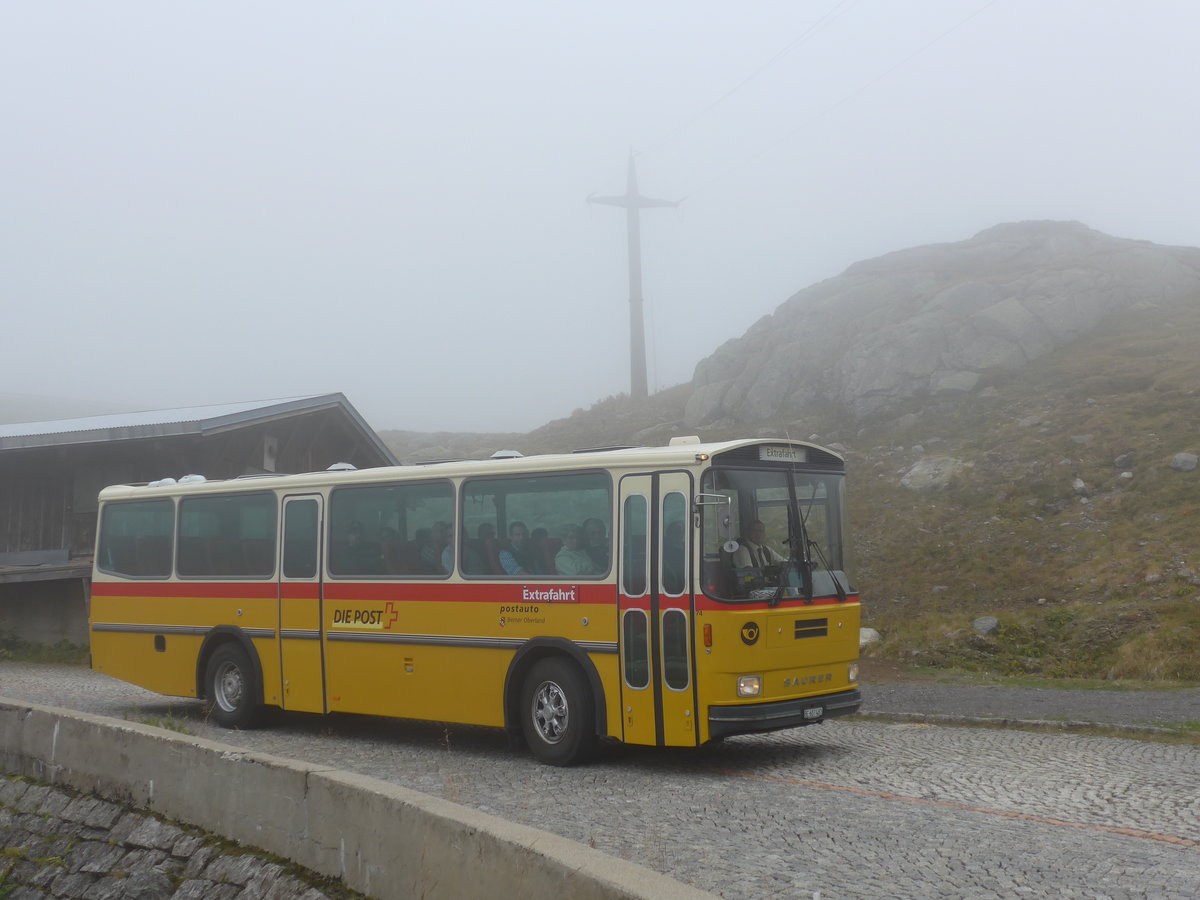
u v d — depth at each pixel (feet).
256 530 45.19
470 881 17.08
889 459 103.65
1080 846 23.12
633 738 32.99
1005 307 122.83
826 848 23.24
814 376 132.26
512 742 36.32
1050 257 142.61
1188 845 23.12
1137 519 75.20
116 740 30.14
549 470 36.09
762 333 149.79
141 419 85.56
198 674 46.70
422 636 38.78
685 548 32.58
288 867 22.40
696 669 31.99
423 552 39.29
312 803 22.13
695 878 20.98
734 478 33.45
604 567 34.14
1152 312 124.77
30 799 32.07
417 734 42.98
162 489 49.39
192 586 47.32
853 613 36.29
